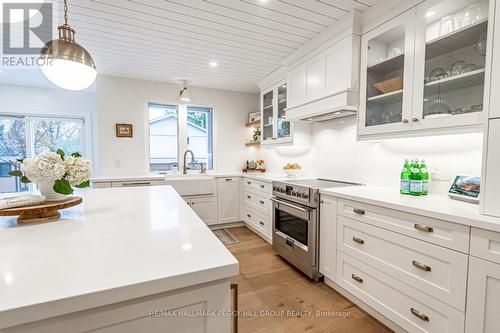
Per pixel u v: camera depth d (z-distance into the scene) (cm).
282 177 324
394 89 186
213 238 88
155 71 324
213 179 370
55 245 81
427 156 188
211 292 68
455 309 120
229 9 187
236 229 378
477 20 139
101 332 57
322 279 222
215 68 312
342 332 157
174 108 392
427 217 132
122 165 351
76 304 53
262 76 346
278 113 336
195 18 199
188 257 72
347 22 199
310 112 246
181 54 270
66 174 121
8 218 116
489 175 115
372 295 167
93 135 430
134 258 71
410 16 165
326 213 208
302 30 219
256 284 216
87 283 57
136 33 222
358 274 178
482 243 110
